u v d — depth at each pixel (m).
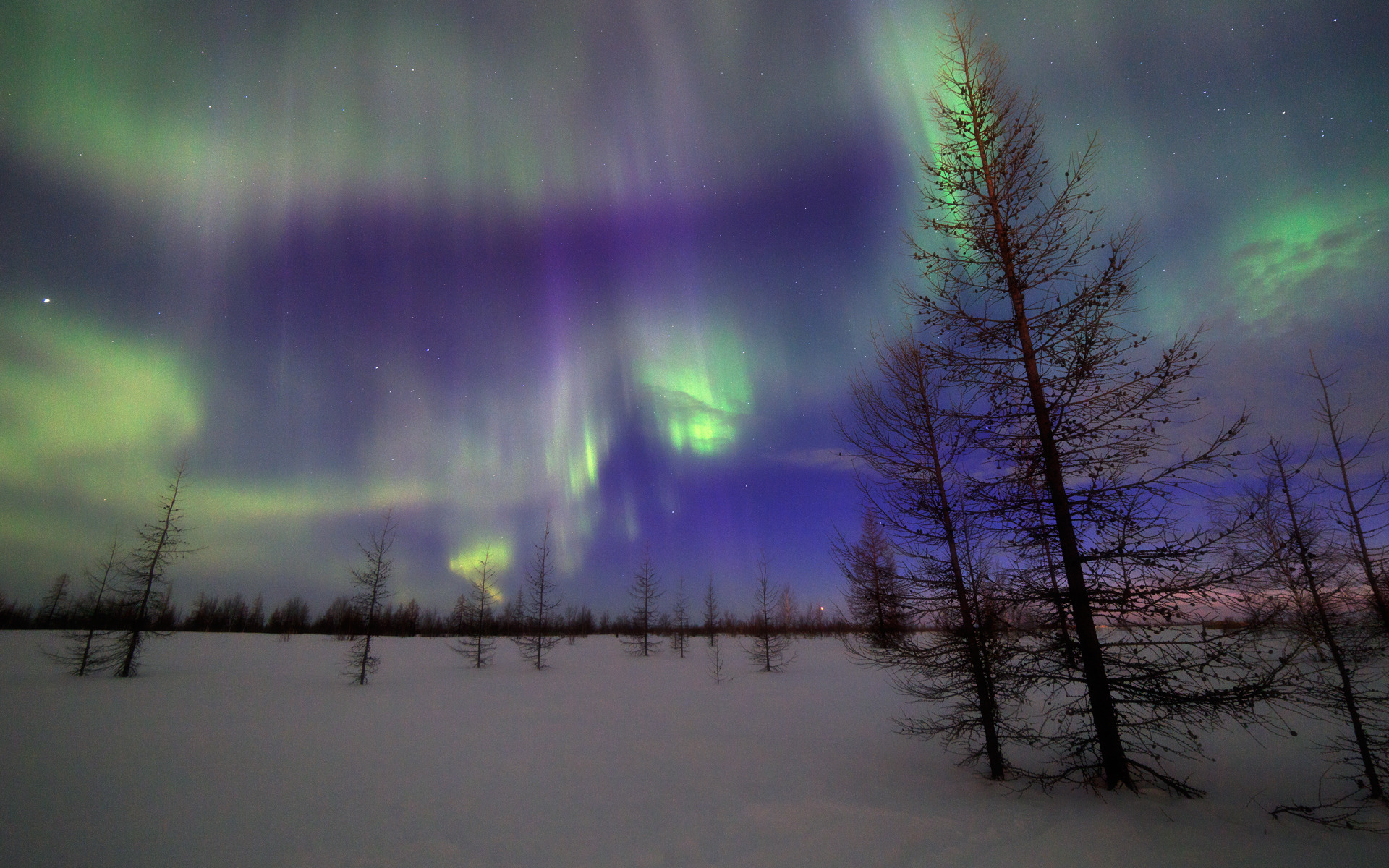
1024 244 10.45
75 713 21.00
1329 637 10.34
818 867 6.99
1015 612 10.42
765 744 15.19
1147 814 8.01
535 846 8.15
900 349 12.20
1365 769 9.34
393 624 89.38
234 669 38.53
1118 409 9.33
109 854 8.14
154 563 34.72
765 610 41.28
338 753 14.56
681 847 7.94
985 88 11.09
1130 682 9.05
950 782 10.77
